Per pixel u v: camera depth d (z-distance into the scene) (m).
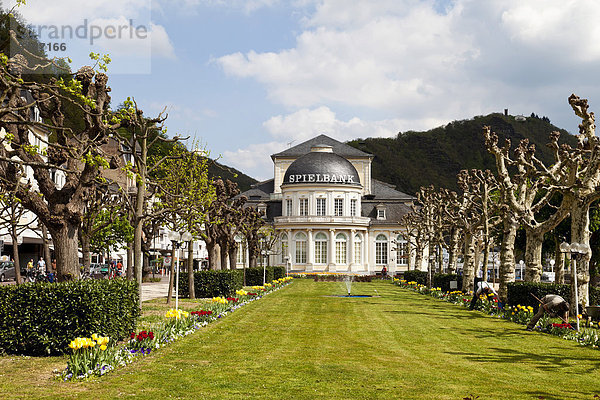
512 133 184.25
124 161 42.25
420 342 18.53
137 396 10.95
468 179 42.25
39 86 14.43
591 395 11.66
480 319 25.83
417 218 70.25
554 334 20.86
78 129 39.62
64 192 18.09
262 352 15.92
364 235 90.94
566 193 24.97
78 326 14.44
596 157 24.12
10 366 13.28
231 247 46.00
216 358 14.88
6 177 17.47
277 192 104.94
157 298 32.97
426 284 51.19
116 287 15.92
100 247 46.53
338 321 24.03
